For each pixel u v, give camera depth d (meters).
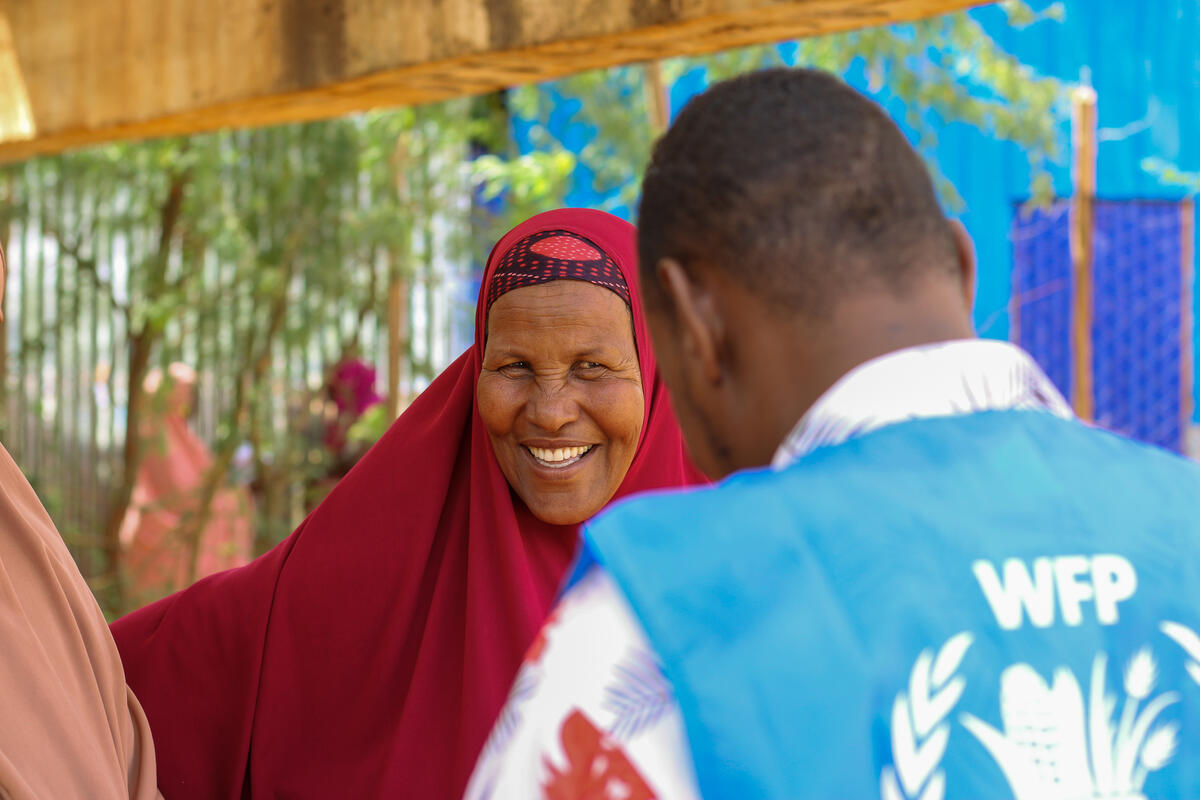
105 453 6.34
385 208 5.35
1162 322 7.19
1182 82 7.05
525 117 6.23
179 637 1.97
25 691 1.48
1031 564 0.82
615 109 6.04
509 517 1.85
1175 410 7.22
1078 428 0.92
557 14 2.12
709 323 0.92
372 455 1.97
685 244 0.92
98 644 1.67
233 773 1.95
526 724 0.83
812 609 0.79
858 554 0.81
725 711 0.76
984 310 7.09
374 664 1.91
